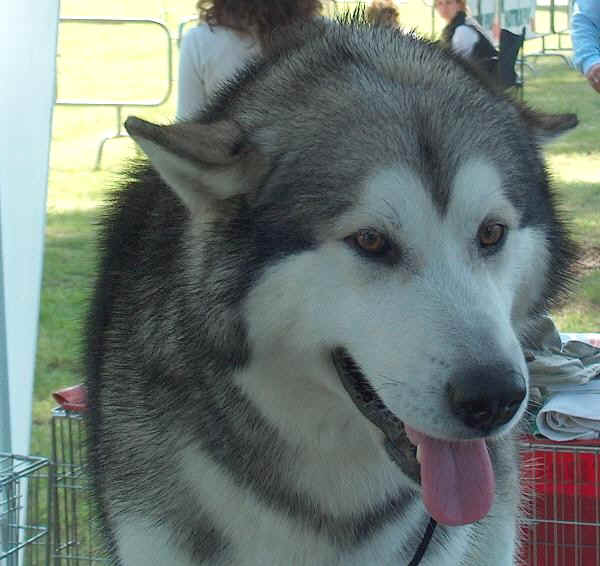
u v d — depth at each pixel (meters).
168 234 0.95
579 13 2.04
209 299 0.90
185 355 0.92
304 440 0.92
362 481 0.94
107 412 0.98
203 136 0.89
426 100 0.88
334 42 0.94
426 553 0.98
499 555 1.06
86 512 1.22
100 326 1.02
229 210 0.90
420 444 0.88
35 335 1.29
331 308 0.86
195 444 0.93
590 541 1.16
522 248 0.91
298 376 0.90
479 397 0.80
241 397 0.92
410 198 0.85
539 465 1.16
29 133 1.30
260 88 0.94
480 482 0.88
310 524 0.94
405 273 0.85
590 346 1.25
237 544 0.95
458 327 0.82
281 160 0.89
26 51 1.30
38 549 1.24
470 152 0.87
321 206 0.86
